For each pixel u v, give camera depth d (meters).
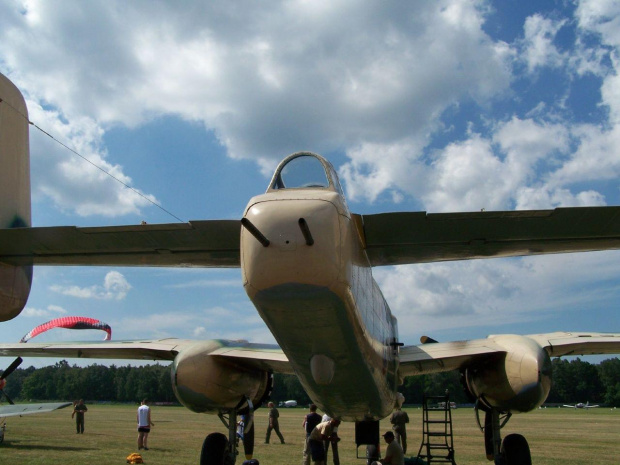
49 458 12.34
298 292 4.53
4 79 6.14
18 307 6.17
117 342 9.01
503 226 5.07
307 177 5.39
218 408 7.96
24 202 6.36
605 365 106.19
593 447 16.91
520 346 7.47
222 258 6.06
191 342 8.79
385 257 6.05
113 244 5.56
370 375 6.88
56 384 112.62
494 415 8.13
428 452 10.88
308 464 10.83
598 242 5.39
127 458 12.20
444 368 9.07
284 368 8.20
